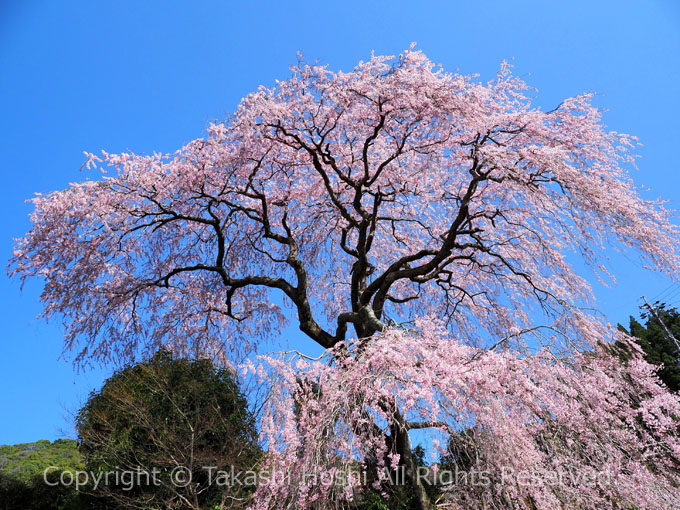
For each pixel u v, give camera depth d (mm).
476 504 5734
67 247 9602
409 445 7395
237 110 9070
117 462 7707
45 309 9648
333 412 5402
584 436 6203
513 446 5629
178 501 7352
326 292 13797
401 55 9070
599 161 9180
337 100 9234
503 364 5852
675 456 6859
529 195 9336
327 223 12867
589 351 7043
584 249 8836
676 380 15703
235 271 12570
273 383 6012
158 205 10344
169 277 11047
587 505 5801
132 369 9297
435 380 5504
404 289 13648
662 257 8172
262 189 11727
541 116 9086
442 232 12484
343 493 5277
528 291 10523
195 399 8266
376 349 5945
